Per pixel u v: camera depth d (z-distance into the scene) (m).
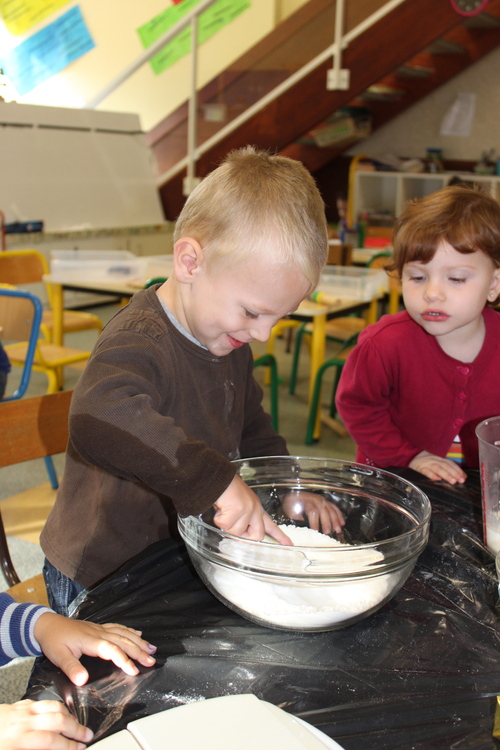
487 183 4.84
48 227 4.68
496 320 1.23
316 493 0.88
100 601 0.71
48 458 2.42
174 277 0.89
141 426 0.70
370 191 5.38
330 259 3.39
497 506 0.80
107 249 5.02
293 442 2.99
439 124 5.48
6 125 4.48
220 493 0.69
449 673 0.60
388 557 0.65
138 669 0.60
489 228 1.07
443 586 0.74
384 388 1.26
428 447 1.28
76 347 4.36
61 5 5.48
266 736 0.46
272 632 0.65
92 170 4.97
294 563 0.63
